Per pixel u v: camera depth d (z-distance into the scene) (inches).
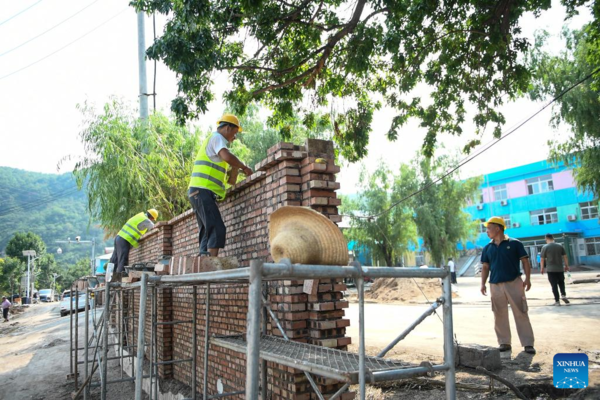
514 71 377.4
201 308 261.3
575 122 687.1
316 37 356.8
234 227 228.2
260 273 88.7
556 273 461.7
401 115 432.1
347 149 451.2
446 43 386.6
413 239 1272.1
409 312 560.4
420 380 217.0
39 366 463.2
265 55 384.8
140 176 541.0
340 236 114.3
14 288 2655.0
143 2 318.0
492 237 267.1
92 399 325.4
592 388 185.8
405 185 1244.5
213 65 318.3
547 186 1598.2
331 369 102.7
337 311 171.9
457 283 1193.4
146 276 147.3
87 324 301.1
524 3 313.9
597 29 399.9
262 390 161.5
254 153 872.9
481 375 215.8
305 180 178.1
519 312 254.1
